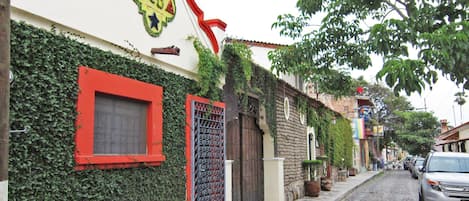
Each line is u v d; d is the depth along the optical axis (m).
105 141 5.80
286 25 10.62
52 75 4.86
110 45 5.95
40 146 4.65
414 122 54.81
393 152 98.81
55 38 4.96
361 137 37.47
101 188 5.54
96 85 5.50
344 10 9.58
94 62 5.54
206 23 8.69
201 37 8.59
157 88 6.83
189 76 8.02
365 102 45.75
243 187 11.47
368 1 9.01
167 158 7.04
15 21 4.51
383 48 7.59
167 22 7.34
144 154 6.55
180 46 7.71
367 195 18.44
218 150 8.77
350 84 11.62
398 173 43.62
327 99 33.78
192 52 8.11
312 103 18.19
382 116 58.06
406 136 53.78
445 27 6.78
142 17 6.67
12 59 4.40
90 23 5.56
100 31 5.73
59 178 4.89
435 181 11.35
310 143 18.44
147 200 6.45
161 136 6.87
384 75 6.58
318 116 19.28
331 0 9.72
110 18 5.95
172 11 7.51
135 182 6.23
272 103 12.70
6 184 2.96
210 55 8.33
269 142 13.04
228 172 9.39
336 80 11.50
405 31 7.57
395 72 6.44
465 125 28.95
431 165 12.66
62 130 4.94
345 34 9.80
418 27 8.01
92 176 5.41
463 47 6.47
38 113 4.64
